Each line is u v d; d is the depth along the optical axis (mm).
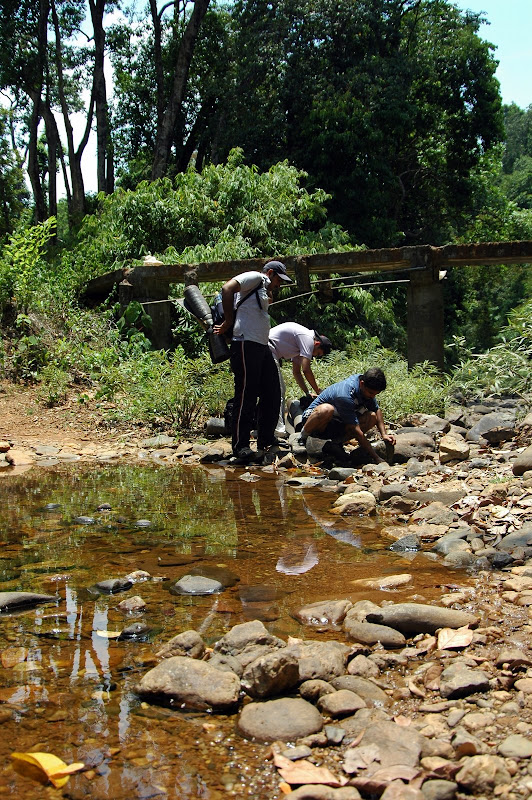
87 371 9219
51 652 2525
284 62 23750
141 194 13172
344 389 6020
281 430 6984
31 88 27969
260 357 6113
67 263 12312
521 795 1722
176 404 7820
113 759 1888
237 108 24453
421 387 7609
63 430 7641
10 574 3357
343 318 14969
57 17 27406
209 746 1956
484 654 2471
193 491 5250
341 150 21578
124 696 2221
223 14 28469
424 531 4027
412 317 8695
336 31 23750
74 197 29078
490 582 3217
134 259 12445
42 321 10133
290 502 4887
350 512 4523
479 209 29141
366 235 21750
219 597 3066
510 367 8547
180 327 10219
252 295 6066
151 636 2652
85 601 3021
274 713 2066
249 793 1754
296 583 3234
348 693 2186
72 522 4332
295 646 2465
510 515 4102
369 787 1748
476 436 6473
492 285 31984
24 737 1983
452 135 26766
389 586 3168
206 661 2418
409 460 5824
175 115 22531
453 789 1730
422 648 2533
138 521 4332
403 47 26047
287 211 13586
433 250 8508
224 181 13547
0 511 4617
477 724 2020
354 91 22438
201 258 11375
